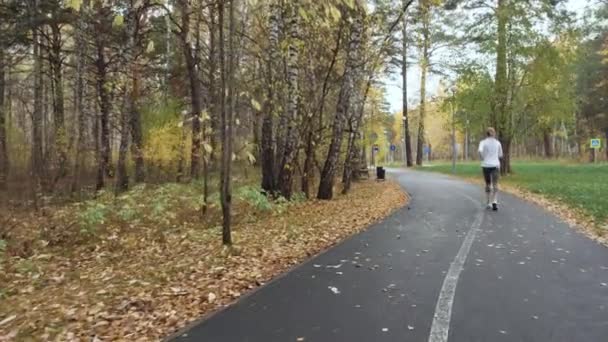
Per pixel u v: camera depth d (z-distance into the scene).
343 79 17.11
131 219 13.05
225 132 8.54
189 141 22.28
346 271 6.70
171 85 26.02
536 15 26.94
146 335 4.70
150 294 6.07
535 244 8.28
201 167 23.55
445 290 5.68
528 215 11.91
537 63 27.30
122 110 19.52
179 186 17.42
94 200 15.87
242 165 25.67
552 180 23.28
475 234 9.29
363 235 9.49
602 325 4.52
